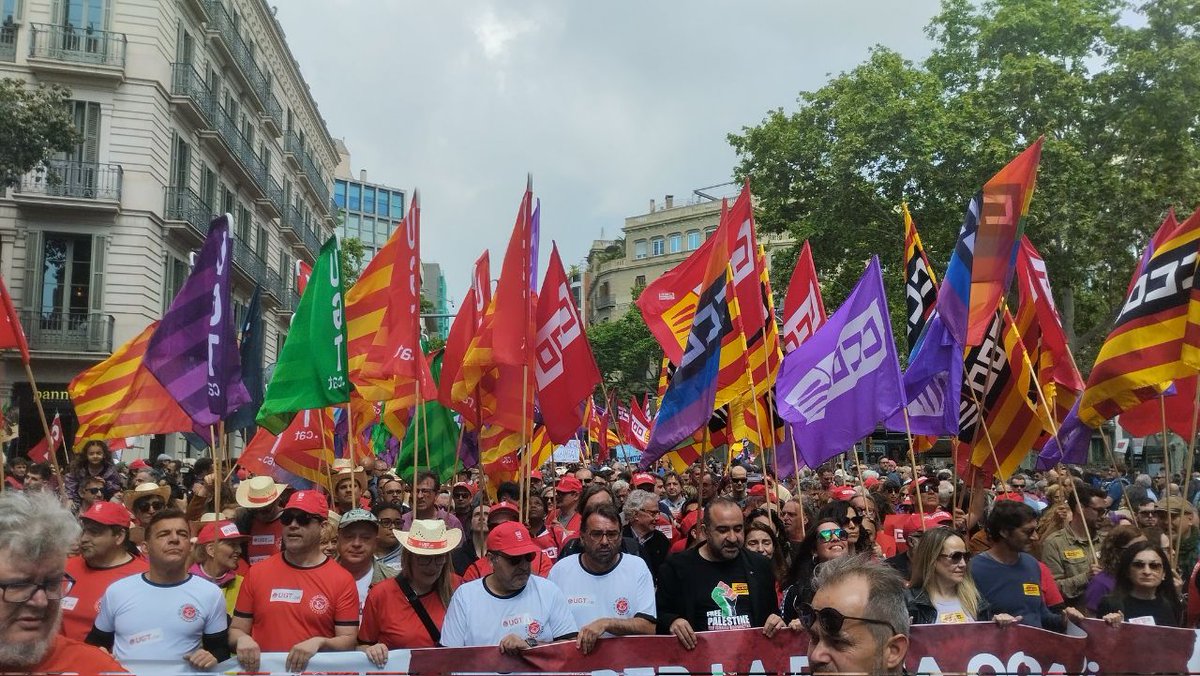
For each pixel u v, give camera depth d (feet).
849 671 9.55
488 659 17.40
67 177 92.12
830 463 69.00
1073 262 93.56
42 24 93.04
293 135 155.63
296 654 17.34
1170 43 91.25
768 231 106.32
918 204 96.43
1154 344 25.11
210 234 25.18
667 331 35.45
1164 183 92.07
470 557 27.45
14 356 89.86
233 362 27.30
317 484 34.42
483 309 35.47
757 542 22.57
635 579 19.62
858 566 10.08
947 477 52.47
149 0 97.35
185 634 17.22
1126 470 77.51
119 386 39.58
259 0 134.31
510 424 28.84
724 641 17.98
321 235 185.06
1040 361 35.47
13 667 8.98
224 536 23.16
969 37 103.09
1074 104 92.27
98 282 93.09
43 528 9.01
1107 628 18.31
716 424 37.81
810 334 40.22
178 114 103.60
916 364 29.25
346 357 29.43
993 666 17.88
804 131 101.86
